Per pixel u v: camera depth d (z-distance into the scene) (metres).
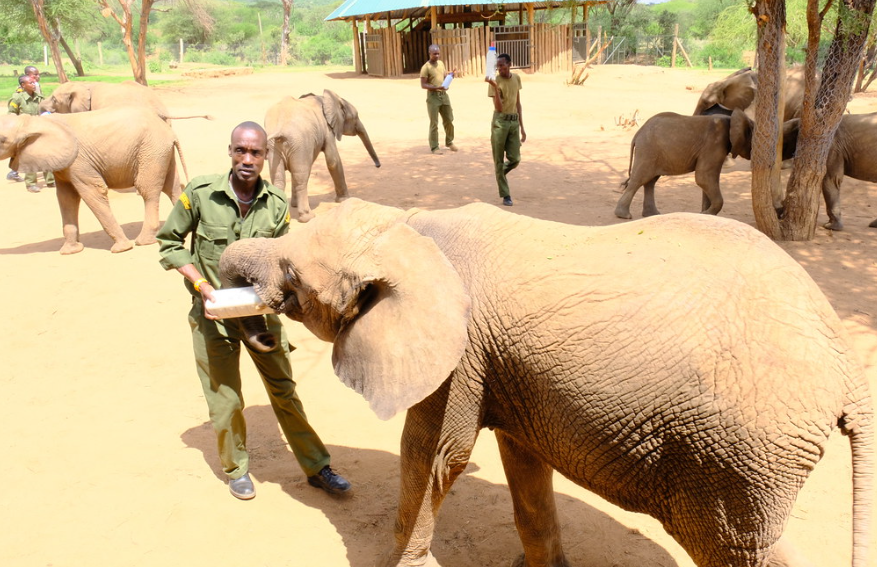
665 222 2.82
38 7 30.92
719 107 10.46
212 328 4.07
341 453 4.82
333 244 3.01
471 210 3.17
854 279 7.33
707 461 2.49
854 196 10.88
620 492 2.84
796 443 2.39
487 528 4.06
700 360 2.44
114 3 65.69
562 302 2.69
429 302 2.77
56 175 8.71
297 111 10.04
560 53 32.38
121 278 8.17
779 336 2.42
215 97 26.02
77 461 4.77
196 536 4.04
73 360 6.22
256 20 91.81
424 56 35.03
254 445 4.98
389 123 20.53
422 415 3.12
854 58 8.01
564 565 3.65
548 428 2.83
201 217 3.96
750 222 9.53
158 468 4.69
